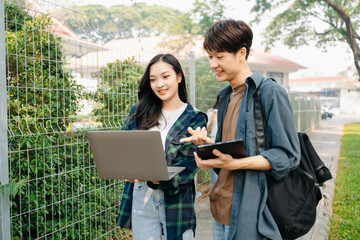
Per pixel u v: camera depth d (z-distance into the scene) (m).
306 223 1.42
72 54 2.75
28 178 2.19
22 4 2.35
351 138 13.53
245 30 1.51
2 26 1.85
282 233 1.43
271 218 1.42
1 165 1.86
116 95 3.09
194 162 1.91
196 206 4.19
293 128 1.44
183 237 1.89
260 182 1.46
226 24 1.51
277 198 1.43
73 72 2.71
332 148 10.46
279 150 1.41
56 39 2.48
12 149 2.29
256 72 1.54
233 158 1.40
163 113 2.04
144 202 1.94
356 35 18.34
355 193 5.07
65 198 2.55
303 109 14.21
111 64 3.03
